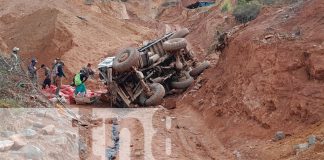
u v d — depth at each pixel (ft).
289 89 40.65
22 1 161.58
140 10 252.01
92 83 82.69
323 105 36.45
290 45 44.60
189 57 73.77
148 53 67.72
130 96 64.03
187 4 249.96
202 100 58.34
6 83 39.63
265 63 45.68
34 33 109.70
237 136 41.86
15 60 46.70
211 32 128.67
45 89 65.10
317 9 50.57
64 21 119.75
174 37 73.36
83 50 108.99
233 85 51.06
